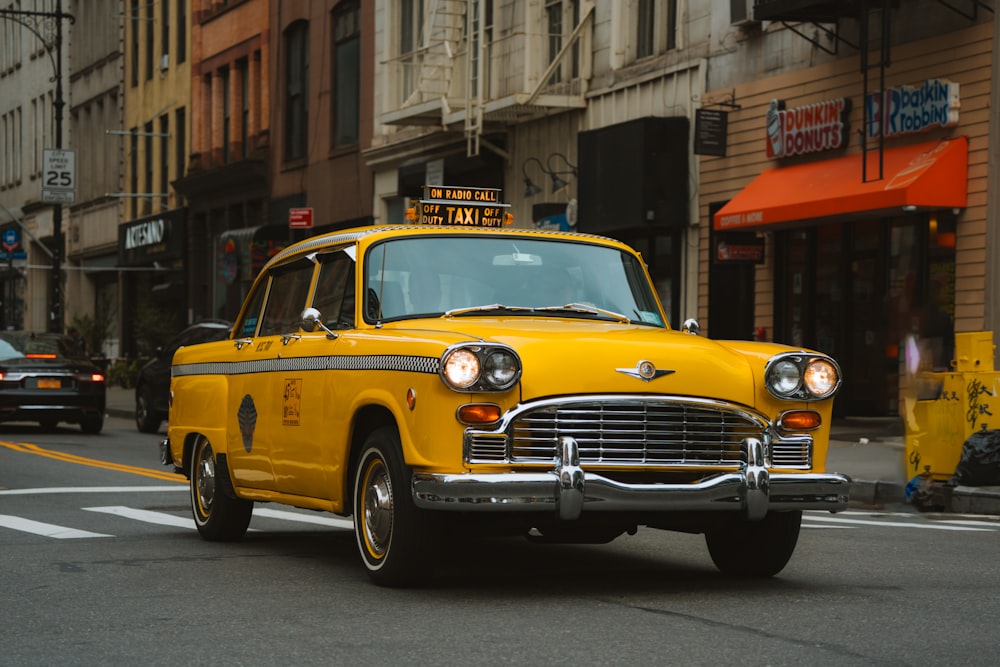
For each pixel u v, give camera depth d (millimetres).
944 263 20625
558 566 9891
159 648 6984
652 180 25844
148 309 45562
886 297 21938
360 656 6738
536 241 9836
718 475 8258
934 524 13117
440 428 8000
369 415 8898
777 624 7508
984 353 15047
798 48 23359
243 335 11133
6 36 69500
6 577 9328
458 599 8336
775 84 23781
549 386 8031
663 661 6578
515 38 29859
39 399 25547
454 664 6543
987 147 19625
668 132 25906
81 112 59688
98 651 6930
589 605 8125
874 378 22391
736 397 8375
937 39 20516
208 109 47906
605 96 28109
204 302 48281
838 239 23188
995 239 19516
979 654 6734
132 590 8773
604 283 9766
